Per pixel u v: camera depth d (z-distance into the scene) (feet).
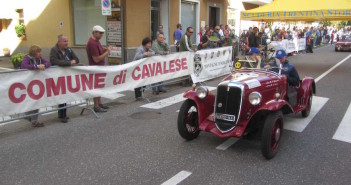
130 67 26.12
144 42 28.37
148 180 13.51
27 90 19.33
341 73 43.45
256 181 13.44
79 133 19.52
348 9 42.34
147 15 47.80
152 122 21.66
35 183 13.34
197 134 18.44
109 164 15.10
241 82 16.16
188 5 58.34
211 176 13.87
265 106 15.28
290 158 15.79
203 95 17.04
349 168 14.73
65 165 15.03
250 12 51.90
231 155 16.14
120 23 43.21
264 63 20.83
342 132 19.51
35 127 20.70
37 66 19.45
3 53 57.21
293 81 20.24
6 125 21.09
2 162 15.39
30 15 52.90
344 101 27.25
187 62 33.32
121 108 25.38
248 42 49.14
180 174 14.03
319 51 84.53
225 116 16.26
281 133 16.25
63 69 21.08
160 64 29.53
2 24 57.36
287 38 72.79
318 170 14.49
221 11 68.49
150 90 32.19
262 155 16.05
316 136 18.83
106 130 20.04
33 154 16.34
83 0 47.62
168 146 17.34
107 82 24.30
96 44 23.85
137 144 17.63
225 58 41.01
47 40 51.70
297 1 50.01
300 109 20.63
